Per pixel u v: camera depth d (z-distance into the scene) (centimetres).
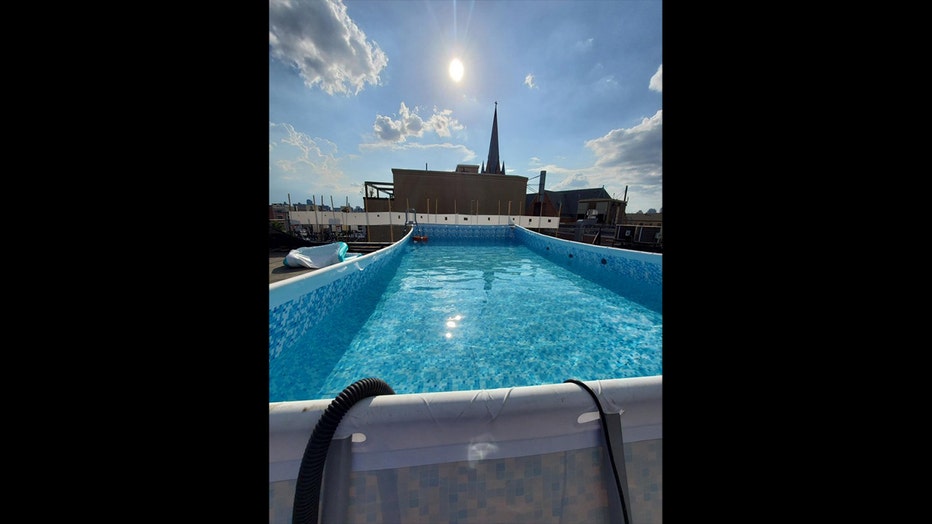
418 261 1058
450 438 103
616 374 345
